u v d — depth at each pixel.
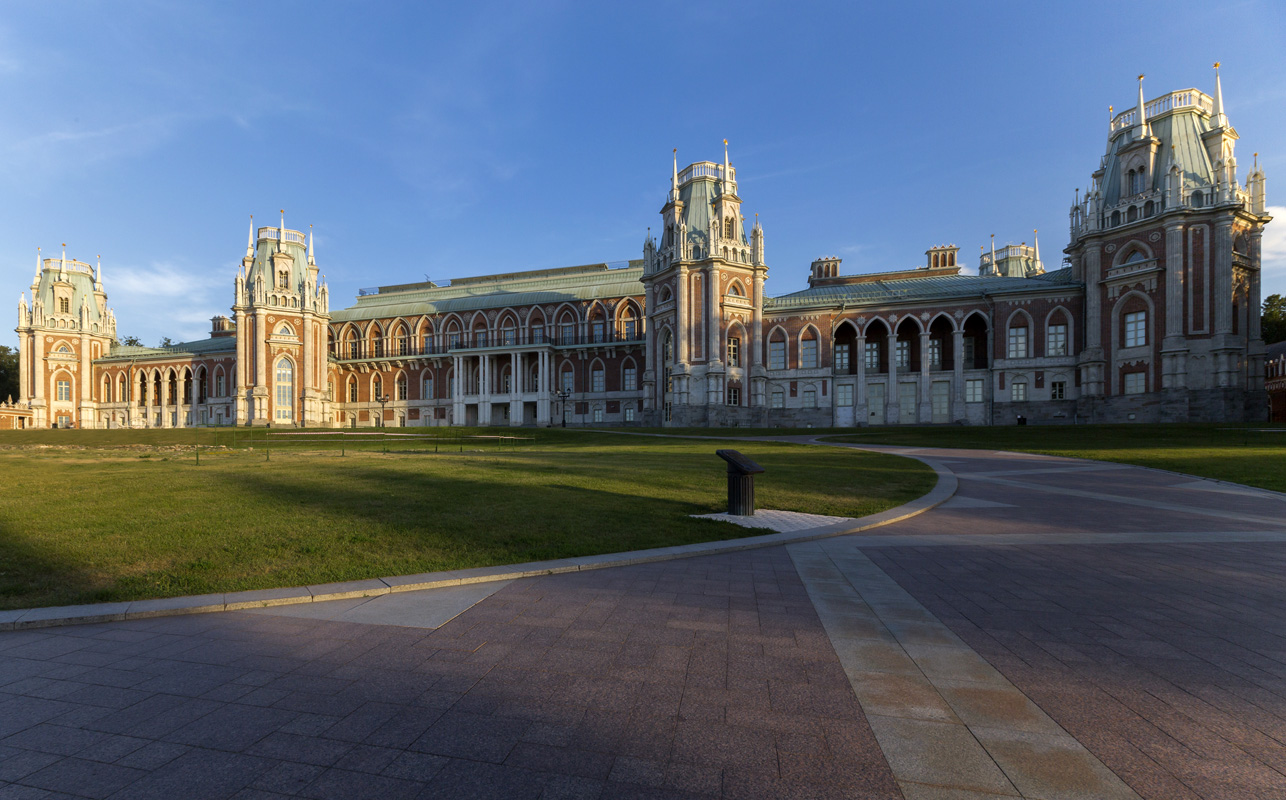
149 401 79.69
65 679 4.72
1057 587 7.25
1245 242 45.12
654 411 60.47
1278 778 3.36
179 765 3.57
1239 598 6.80
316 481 15.64
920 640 5.49
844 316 59.72
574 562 8.09
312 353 70.94
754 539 9.65
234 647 5.36
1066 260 59.47
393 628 5.82
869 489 15.89
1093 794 3.22
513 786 3.35
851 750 3.68
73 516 10.66
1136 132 48.16
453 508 11.63
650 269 61.62
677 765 3.54
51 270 79.88
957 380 56.41
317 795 3.29
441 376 78.19
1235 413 42.50
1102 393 49.00
